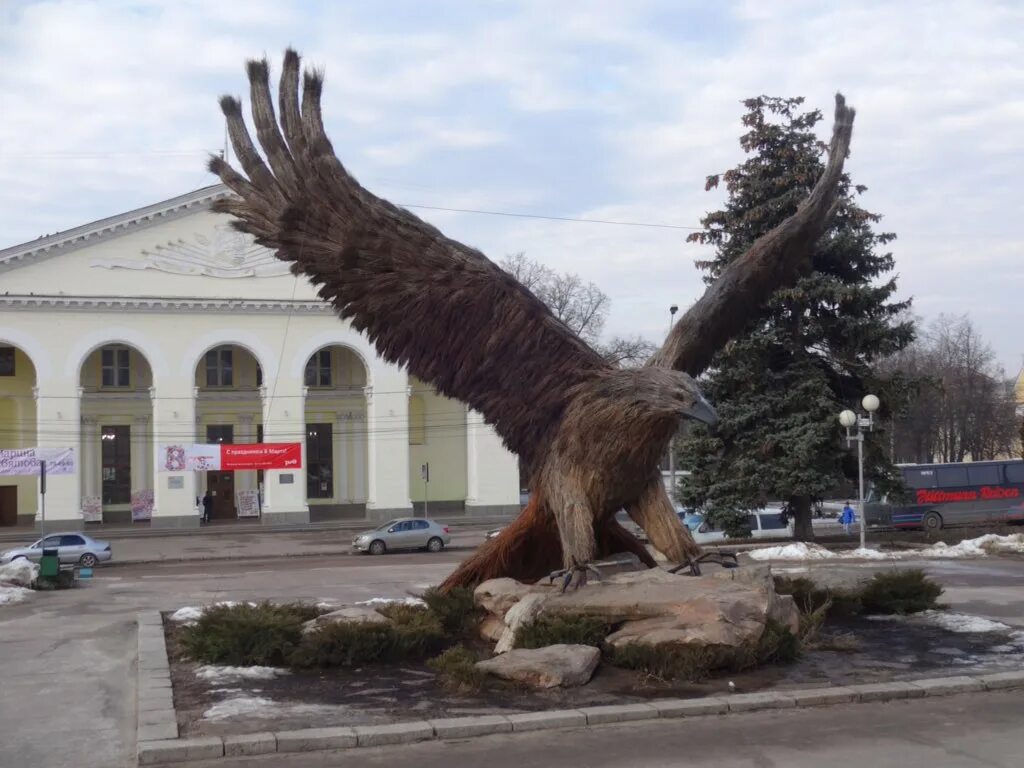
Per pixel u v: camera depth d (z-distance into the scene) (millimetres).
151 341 46812
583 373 10477
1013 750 7445
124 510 50062
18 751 7812
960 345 63656
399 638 10602
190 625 12031
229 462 47000
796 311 28422
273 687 9484
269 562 32531
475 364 10586
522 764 7195
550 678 9125
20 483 48719
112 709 9234
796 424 28000
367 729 7836
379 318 10641
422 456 54094
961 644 11406
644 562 11781
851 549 27688
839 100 11109
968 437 63125
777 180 27672
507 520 49938
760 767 7070
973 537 32156
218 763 7328
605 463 10367
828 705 8828
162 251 47250
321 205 10344
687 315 11078
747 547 28984
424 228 10562
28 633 14070
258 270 48469
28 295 44969
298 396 48438
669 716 8438
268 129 10469
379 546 35750
